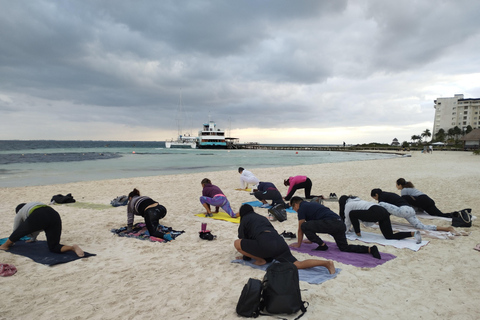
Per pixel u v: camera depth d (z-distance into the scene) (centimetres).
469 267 424
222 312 306
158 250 502
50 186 1299
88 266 430
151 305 320
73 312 306
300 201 509
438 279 385
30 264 432
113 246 522
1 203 926
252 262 442
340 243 488
